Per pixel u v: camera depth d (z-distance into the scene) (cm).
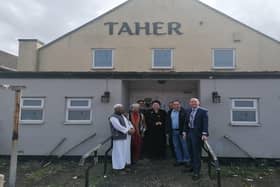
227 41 1623
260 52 1602
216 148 1035
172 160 1013
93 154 1047
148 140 1032
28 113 1105
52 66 1673
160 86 1297
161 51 1639
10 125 1100
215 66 1612
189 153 855
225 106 1054
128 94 1289
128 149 920
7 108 1105
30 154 1079
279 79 1048
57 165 1012
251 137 1032
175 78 1084
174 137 955
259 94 1048
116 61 1644
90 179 844
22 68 1667
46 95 1103
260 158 1020
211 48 1623
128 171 900
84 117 1094
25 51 1680
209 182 805
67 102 1103
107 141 1019
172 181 813
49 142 1082
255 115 1047
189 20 1653
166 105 1307
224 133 1041
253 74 1055
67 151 1074
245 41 1616
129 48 1650
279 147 1019
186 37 1639
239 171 930
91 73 1101
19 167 993
